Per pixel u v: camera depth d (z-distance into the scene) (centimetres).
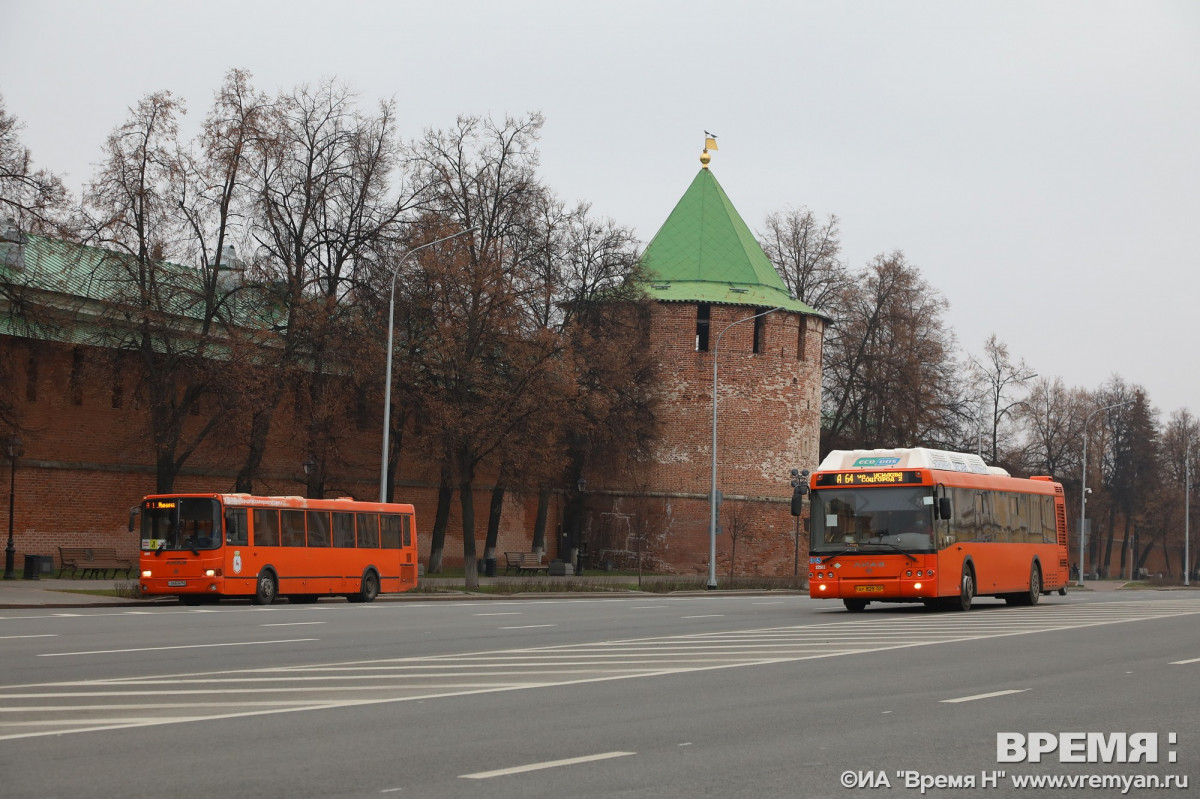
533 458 5091
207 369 4534
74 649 1950
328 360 4809
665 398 7175
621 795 910
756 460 7212
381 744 1102
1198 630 2686
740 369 7212
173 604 3556
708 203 7538
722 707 1368
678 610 3400
